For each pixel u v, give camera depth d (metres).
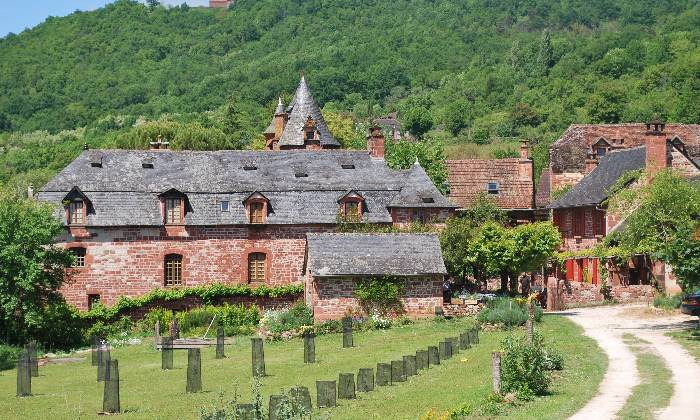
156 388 35.34
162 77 190.62
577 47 164.88
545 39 164.25
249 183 62.72
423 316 53.38
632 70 145.88
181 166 63.25
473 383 31.59
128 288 59.09
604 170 69.38
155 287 59.50
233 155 64.94
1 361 46.00
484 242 55.53
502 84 161.38
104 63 198.00
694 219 44.47
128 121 165.25
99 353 40.34
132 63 198.50
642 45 149.00
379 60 189.25
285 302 61.03
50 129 170.50
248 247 60.84
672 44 146.75
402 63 186.00
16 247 49.66
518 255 54.09
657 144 61.72
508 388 29.36
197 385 33.88
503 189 76.88
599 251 56.56
